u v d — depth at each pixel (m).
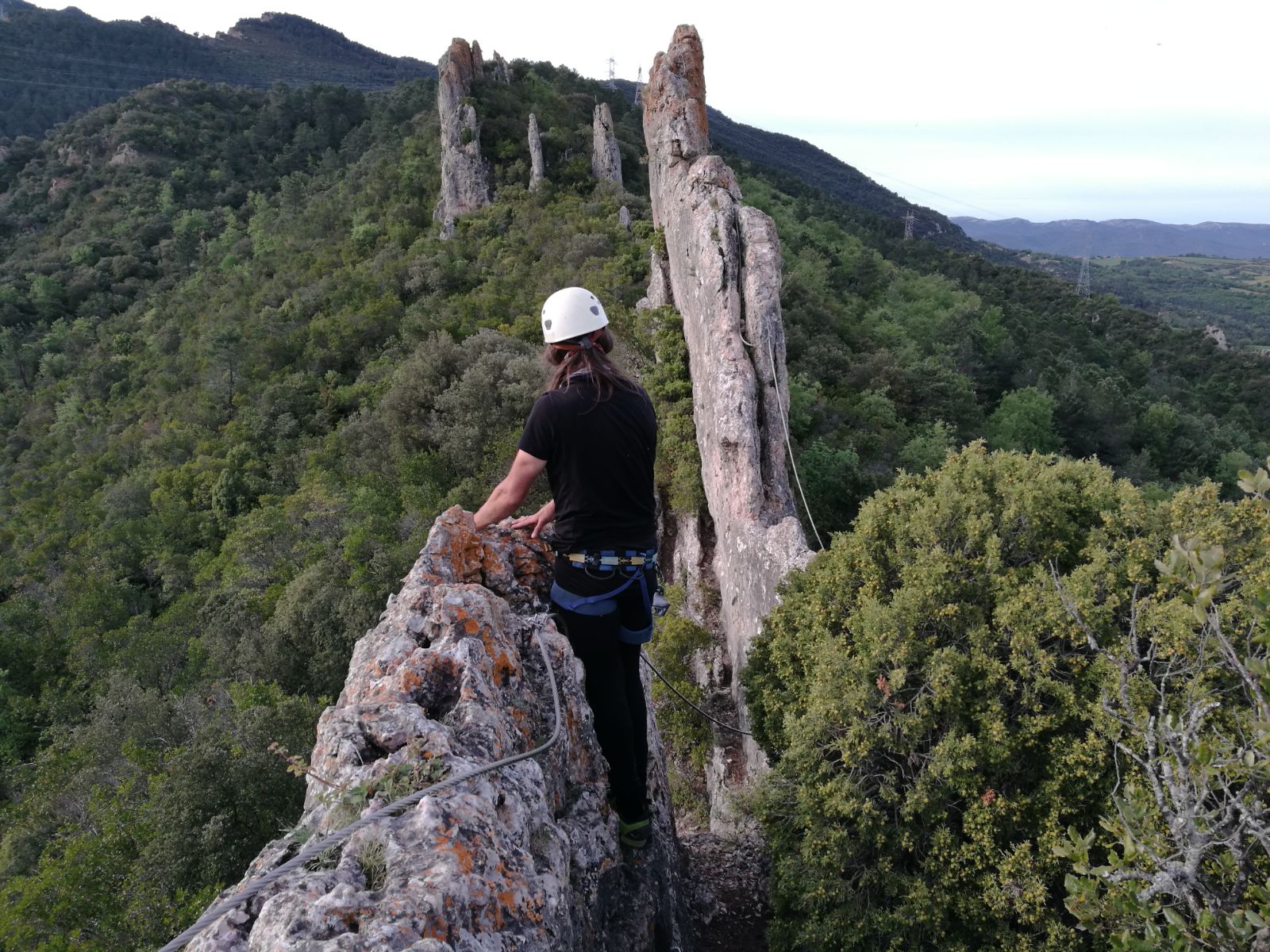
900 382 48.22
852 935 9.06
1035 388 58.62
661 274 37.62
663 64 37.59
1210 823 4.17
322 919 2.56
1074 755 8.70
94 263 123.00
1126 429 63.09
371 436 45.41
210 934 2.74
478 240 72.50
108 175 142.62
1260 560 9.11
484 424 40.44
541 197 76.00
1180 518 10.52
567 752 4.50
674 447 29.17
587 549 4.06
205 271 108.75
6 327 110.06
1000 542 10.95
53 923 18.00
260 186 140.38
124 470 66.75
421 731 3.56
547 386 4.02
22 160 154.12
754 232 24.52
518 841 3.34
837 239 102.50
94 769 24.53
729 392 21.81
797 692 12.08
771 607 18.36
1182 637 8.27
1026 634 9.55
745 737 18.45
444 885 2.73
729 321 23.19
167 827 17.97
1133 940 4.00
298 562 35.50
